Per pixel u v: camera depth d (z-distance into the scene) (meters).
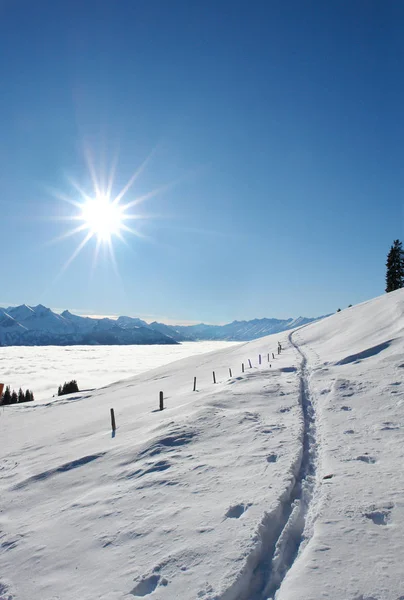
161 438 12.55
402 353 19.80
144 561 5.98
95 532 7.45
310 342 39.81
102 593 5.42
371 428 11.01
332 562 5.15
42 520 8.77
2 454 18.12
